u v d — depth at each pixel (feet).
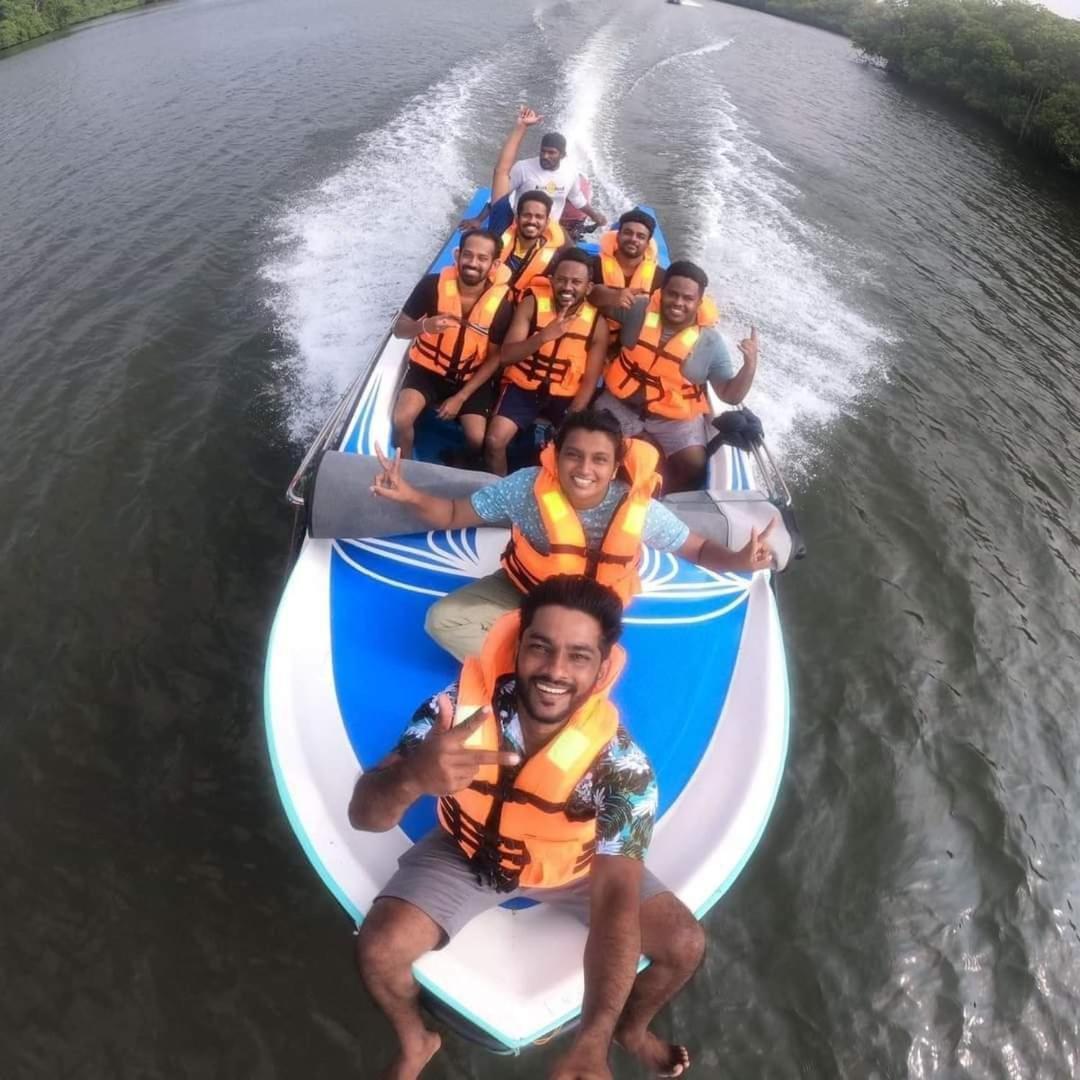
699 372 12.07
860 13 68.23
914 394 18.13
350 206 23.72
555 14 52.01
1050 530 14.93
